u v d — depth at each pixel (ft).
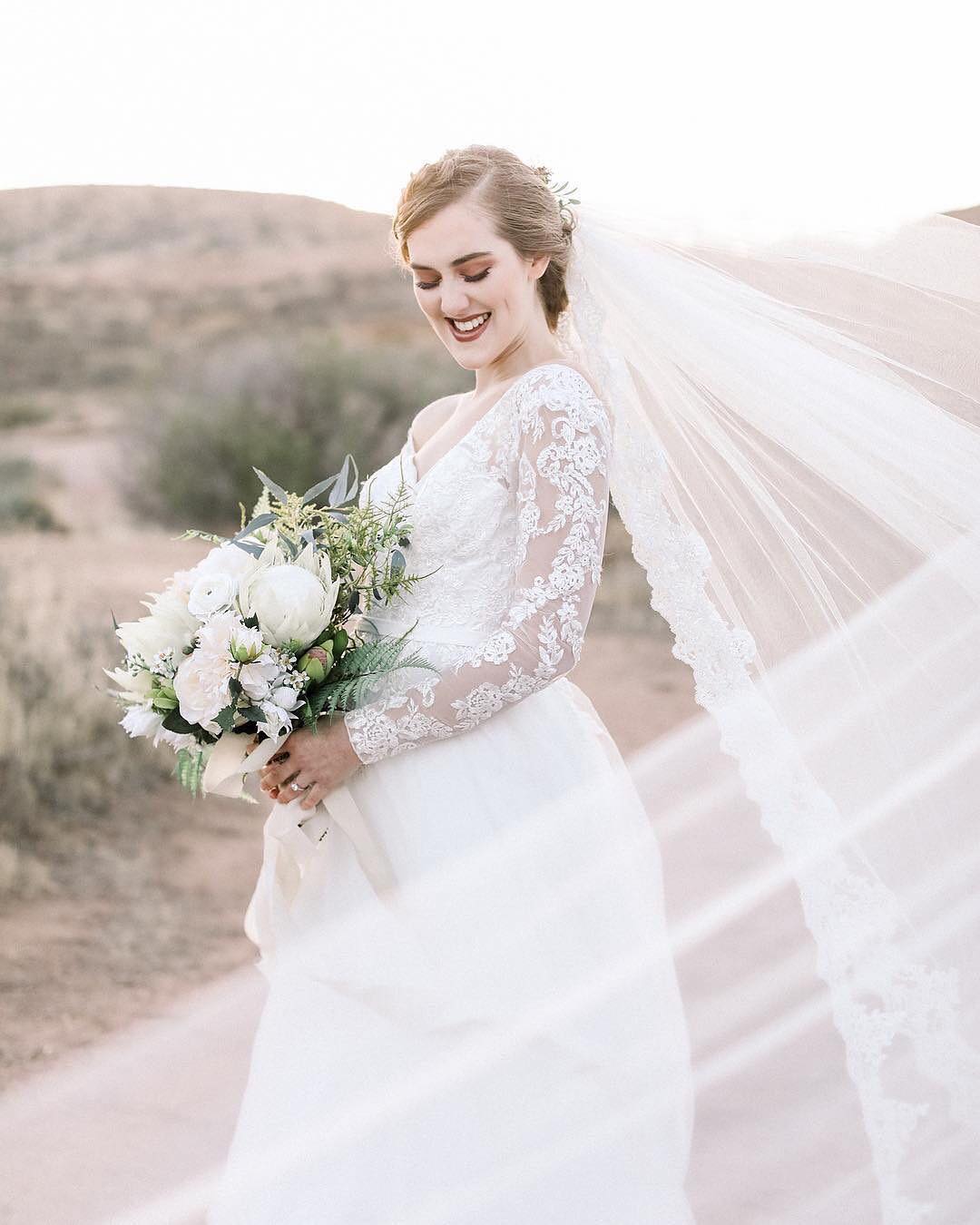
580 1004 7.67
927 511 7.83
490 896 7.72
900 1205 7.30
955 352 8.13
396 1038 7.68
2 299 79.20
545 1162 7.43
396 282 87.66
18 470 52.24
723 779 15.70
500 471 8.01
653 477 8.14
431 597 8.13
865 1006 7.43
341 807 7.83
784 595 8.10
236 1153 7.71
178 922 16.80
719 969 11.18
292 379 58.29
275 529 8.06
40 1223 9.61
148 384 63.10
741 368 7.83
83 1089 11.96
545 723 8.22
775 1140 9.35
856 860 7.66
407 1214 7.25
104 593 35.06
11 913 16.81
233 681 7.34
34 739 21.63
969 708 7.85
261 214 96.89
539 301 8.57
